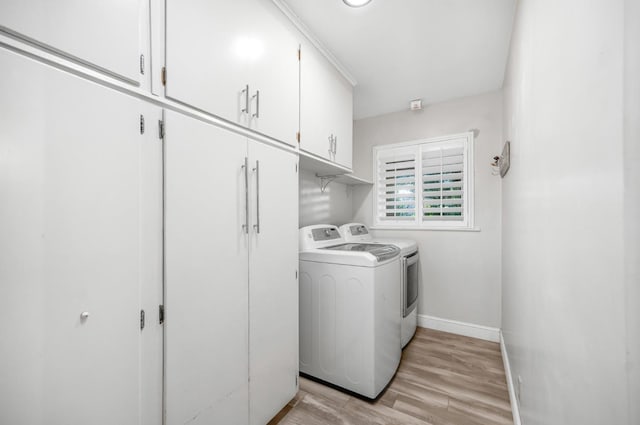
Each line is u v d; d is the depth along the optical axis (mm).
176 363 1014
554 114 831
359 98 2768
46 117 708
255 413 1383
